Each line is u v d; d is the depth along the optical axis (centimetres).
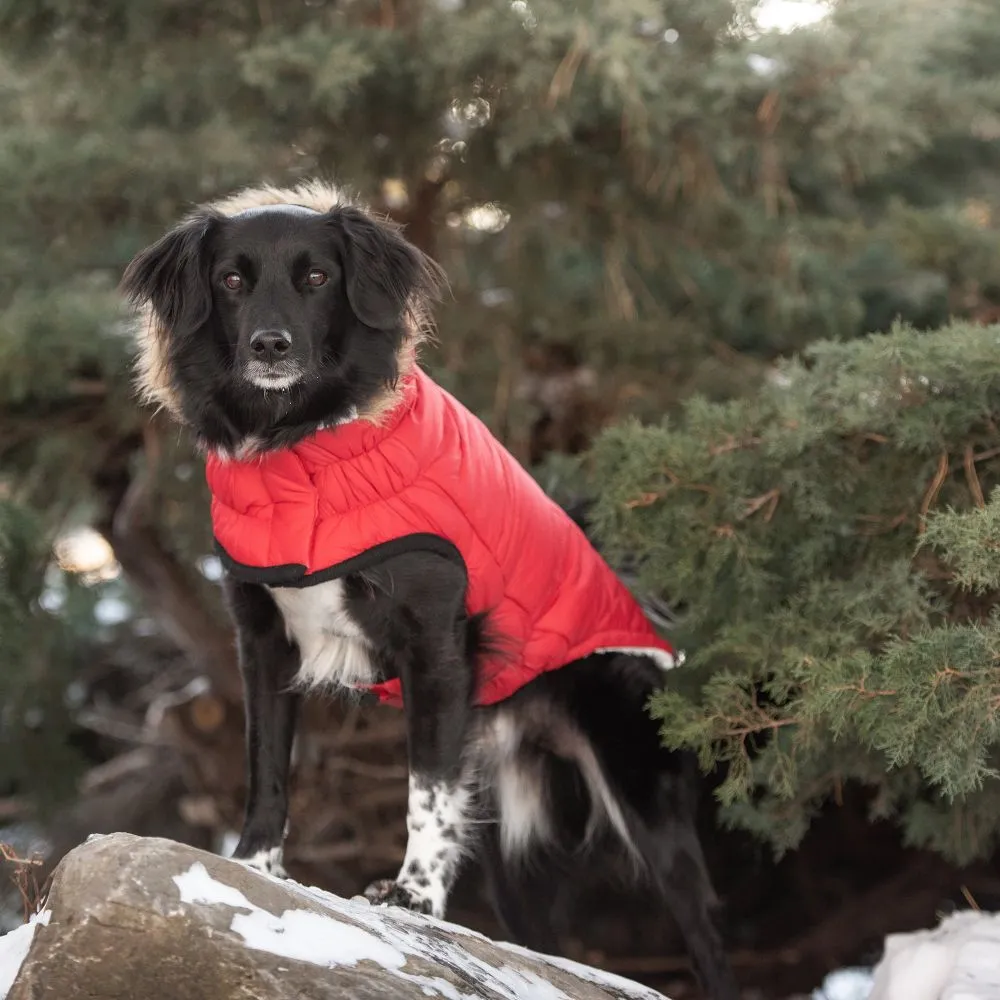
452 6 657
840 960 752
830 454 442
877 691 369
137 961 267
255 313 362
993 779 443
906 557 432
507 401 664
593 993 337
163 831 885
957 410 420
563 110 619
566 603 423
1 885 786
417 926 327
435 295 405
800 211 784
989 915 420
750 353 770
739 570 447
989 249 739
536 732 452
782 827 477
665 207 709
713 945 434
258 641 391
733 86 619
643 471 446
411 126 664
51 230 679
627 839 450
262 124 651
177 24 661
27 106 701
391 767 763
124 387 655
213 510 387
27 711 693
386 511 364
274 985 265
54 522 690
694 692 461
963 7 718
